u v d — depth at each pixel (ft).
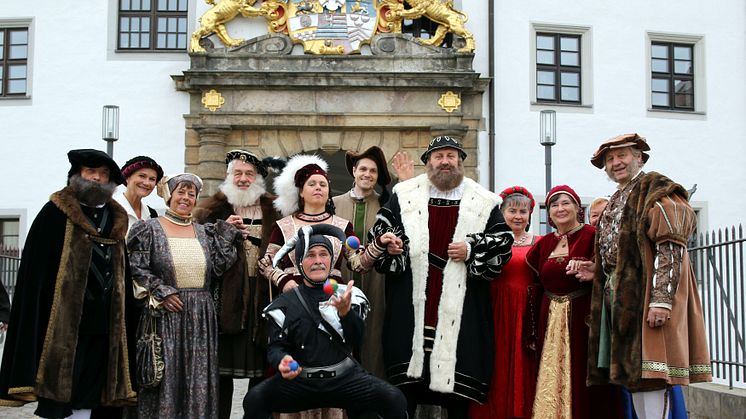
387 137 63.46
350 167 27.76
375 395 19.83
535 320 23.95
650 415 21.02
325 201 24.18
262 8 62.85
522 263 24.80
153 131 63.16
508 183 63.77
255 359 23.80
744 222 66.80
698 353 20.86
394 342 23.08
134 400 21.84
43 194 63.26
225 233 23.57
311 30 62.95
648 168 66.13
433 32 64.90
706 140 67.10
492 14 64.75
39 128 63.72
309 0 63.10
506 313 24.25
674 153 66.59
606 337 21.72
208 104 62.34
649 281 20.74
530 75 65.00
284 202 24.50
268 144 63.00
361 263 22.82
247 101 62.54
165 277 22.49
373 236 23.56
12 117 63.93
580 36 66.85
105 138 53.26
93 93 63.87
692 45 68.23
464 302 22.95
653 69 67.62
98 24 64.49
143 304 22.33
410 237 23.31
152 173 26.86
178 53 63.98
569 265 22.74
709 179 66.85
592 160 23.30
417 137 63.62
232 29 63.62
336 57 62.54
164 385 21.77
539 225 64.08
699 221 66.39
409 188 24.12
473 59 64.34
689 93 68.08
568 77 66.49
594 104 65.82
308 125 62.54
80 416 21.44
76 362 21.35
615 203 22.22
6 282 50.83
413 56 62.90
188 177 23.53
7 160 63.67
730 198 66.85
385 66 62.80
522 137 64.34
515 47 65.16
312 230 20.81
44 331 21.03
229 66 62.49
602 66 66.28
